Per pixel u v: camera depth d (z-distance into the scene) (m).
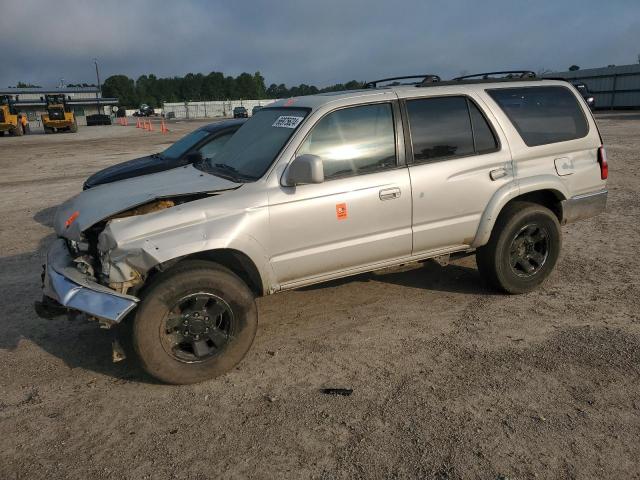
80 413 3.58
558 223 5.20
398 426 3.30
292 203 4.08
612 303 4.99
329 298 5.34
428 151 4.62
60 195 11.92
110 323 3.58
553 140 5.19
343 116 4.36
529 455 3.00
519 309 4.93
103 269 3.73
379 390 3.70
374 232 4.43
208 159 5.07
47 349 4.50
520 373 3.84
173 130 42.12
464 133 4.79
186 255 3.77
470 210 4.79
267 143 4.45
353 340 4.46
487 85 5.04
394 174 4.45
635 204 9.05
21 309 5.36
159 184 4.45
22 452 3.21
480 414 3.38
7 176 15.70
